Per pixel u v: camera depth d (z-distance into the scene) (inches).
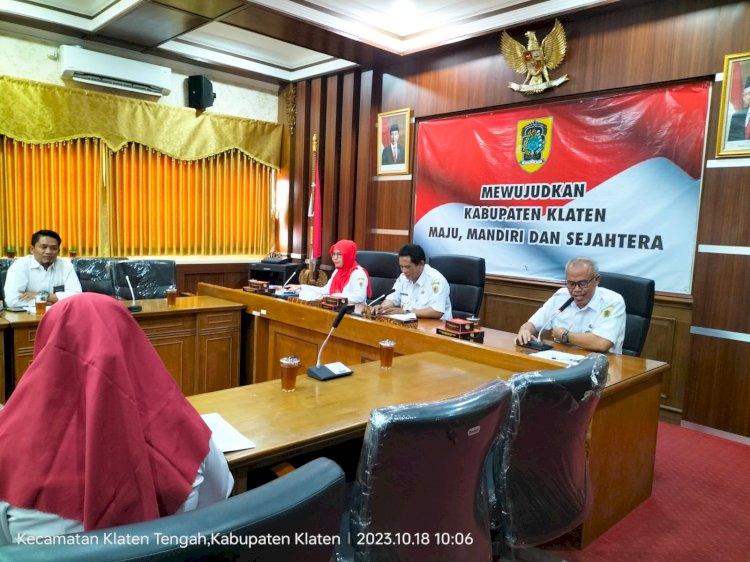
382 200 203.9
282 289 142.3
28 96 172.7
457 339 91.3
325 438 55.2
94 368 31.8
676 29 131.3
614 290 104.5
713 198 127.2
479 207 175.0
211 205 220.4
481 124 172.6
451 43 172.1
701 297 129.8
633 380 79.8
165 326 127.6
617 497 85.0
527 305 164.1
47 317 34.4
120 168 195.5
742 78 120.1
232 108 224.8
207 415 58.7
